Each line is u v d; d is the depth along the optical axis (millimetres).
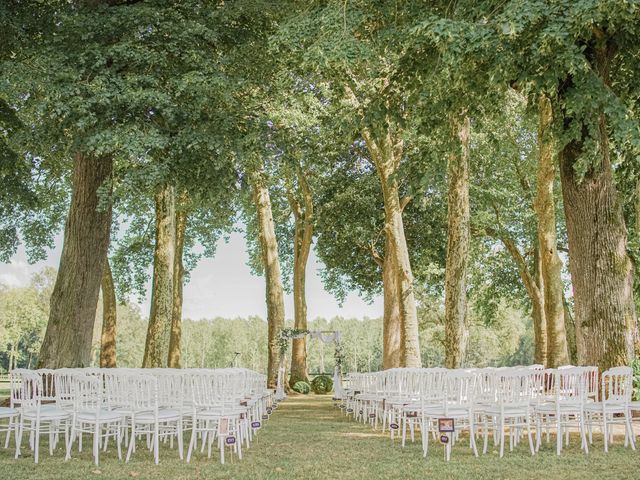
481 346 55781
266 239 26453
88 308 14344
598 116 9914
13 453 8453
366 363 79250
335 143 21484
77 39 12742
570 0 8688
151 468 7266
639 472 6723
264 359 81438
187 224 30891
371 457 8070
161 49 12875
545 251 18922
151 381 7914
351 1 11133
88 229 14297
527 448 8750
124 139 11430
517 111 20875
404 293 19578
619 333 10633
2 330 57469
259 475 6750
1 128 15641
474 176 25359
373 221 25469
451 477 6566
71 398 8984
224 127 12727
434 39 9156
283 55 13555
